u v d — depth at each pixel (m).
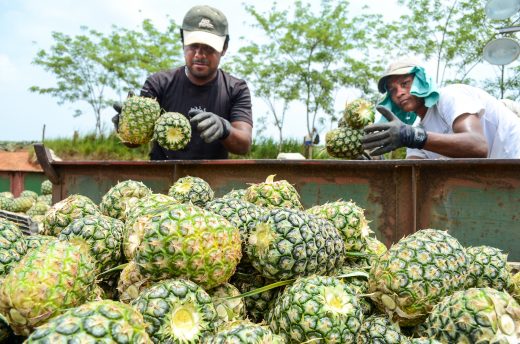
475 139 4.73
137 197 3.21
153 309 1.80
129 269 2.18
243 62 27.06
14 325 1.77
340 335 1.87
